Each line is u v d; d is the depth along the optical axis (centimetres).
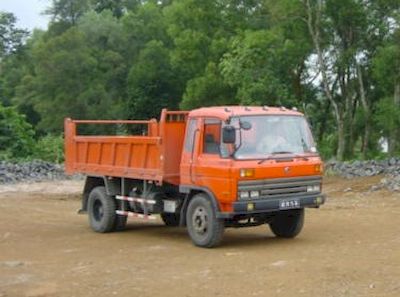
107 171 1738
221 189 1405
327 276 1144
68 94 7481
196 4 4947
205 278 1176
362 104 4259
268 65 3959
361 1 3847
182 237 1659
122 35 7638
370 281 1102
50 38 7975
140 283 1162
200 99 4759
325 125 4809
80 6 8494
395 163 3086
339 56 4041
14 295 1116
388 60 3566
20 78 8994
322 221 1845
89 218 1812
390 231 1623
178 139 1571
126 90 7256
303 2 3906
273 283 1117
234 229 1752
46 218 2105
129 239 1645
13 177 3394
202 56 4969
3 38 8169
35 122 8425
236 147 1402
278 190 1419
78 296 1095
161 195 1620
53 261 1395
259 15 4728
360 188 2650
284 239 1565
